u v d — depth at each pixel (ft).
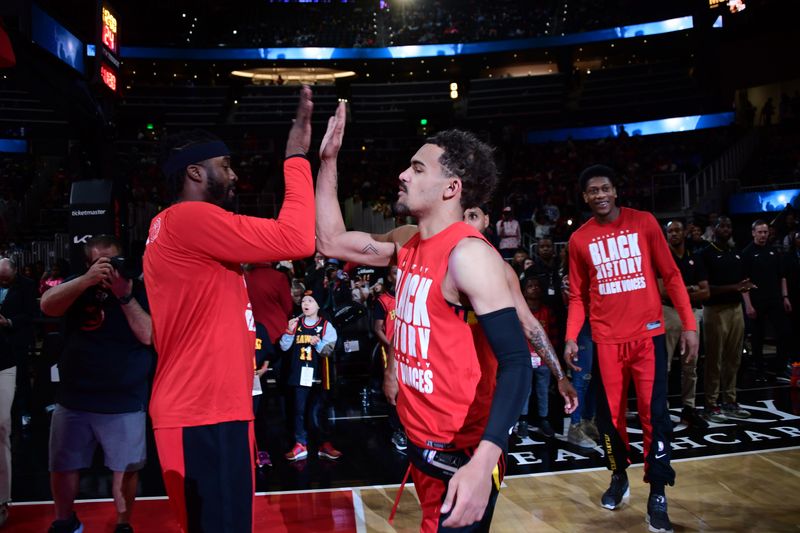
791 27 78.69
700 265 20.95
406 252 7.04
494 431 5.47
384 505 15.33
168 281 7.08
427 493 6.82
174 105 96.94
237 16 108.37
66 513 12.25
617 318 13.62
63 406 12.09
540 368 20.72
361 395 27.99
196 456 6.93
